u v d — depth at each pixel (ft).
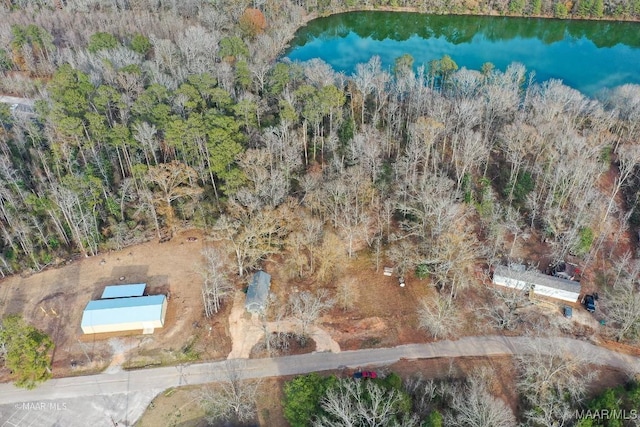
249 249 311.88
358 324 298.97
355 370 274.77
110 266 331.77
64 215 335.06
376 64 495.00
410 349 286.25
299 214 330.95
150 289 316.40
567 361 251.60
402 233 348.59
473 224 360.48
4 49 517.55
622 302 287.89
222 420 253.85
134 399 262.26
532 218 353.51
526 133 377.30
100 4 637.30
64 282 321.52
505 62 616.39
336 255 312.29
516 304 305.32
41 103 379.14
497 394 264.52
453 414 251.80
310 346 287.48
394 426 222.07
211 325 297.33
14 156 373.61
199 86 403.34
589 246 333.42
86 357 280.92
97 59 459.32
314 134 408.05
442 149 420.77
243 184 333.62
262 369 276.00
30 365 249.14
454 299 312.29
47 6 643.04
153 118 367.25
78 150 375.66
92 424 252.21
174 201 364.58
